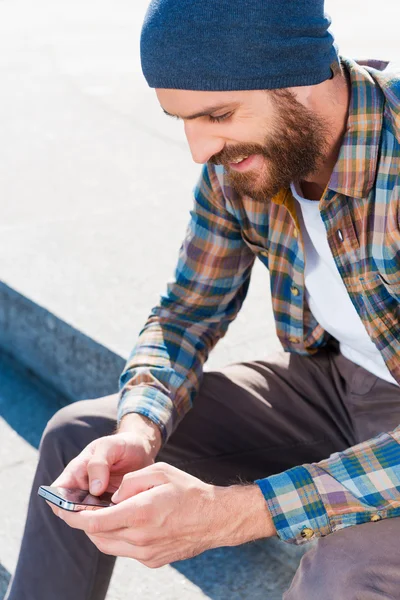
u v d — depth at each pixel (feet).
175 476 5.43
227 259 7.06
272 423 6.99
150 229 11.78
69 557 6.14
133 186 13.23
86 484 5.82
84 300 10.25
